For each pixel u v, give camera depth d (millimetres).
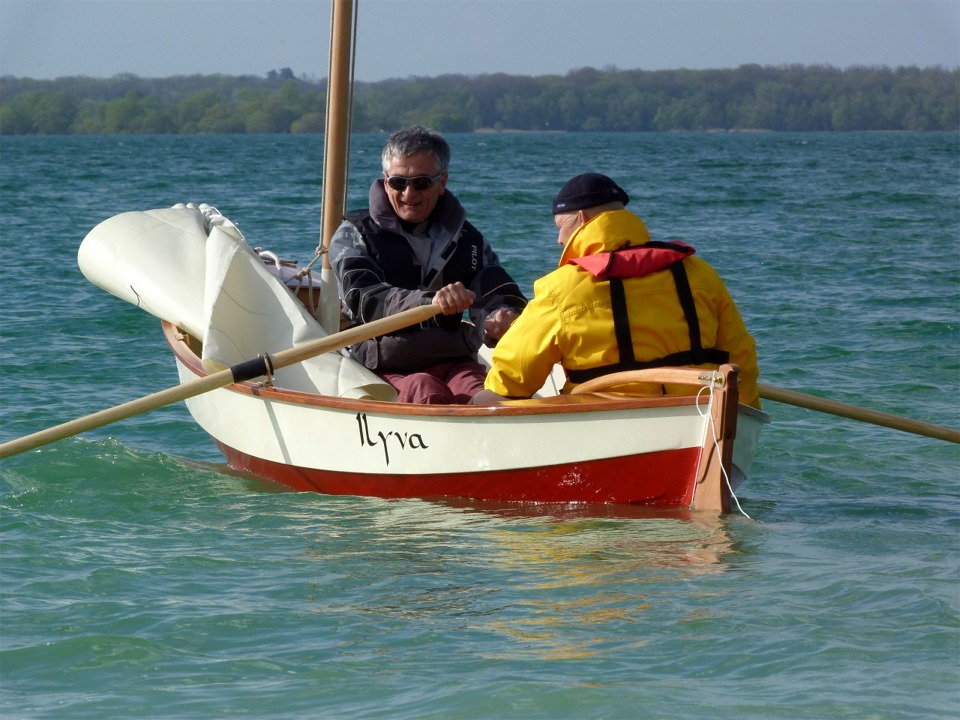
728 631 9227
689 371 11406
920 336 24234
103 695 8422
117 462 15219
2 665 8914
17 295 29578
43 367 21391
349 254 14406
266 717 8055
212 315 14672
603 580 10359
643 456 11828
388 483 13453
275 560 11234
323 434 13758
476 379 14273
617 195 12172
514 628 9398
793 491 14000
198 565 11086
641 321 11820
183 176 91312
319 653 9023
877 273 34031
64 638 9359
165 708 8211
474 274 14898
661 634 9195
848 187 76125
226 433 15141
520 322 12070
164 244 17219
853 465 15227
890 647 8867
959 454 15805
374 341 14453
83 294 29766
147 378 20672
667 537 11484
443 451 12867
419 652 9000
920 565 10734
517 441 12398
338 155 16609
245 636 9383
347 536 11969
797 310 27547
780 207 59688
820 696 8109
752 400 12547
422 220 14547
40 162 121000
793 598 9859
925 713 7871
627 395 12039
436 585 10391
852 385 19891
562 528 11859
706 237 45531
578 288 11828
